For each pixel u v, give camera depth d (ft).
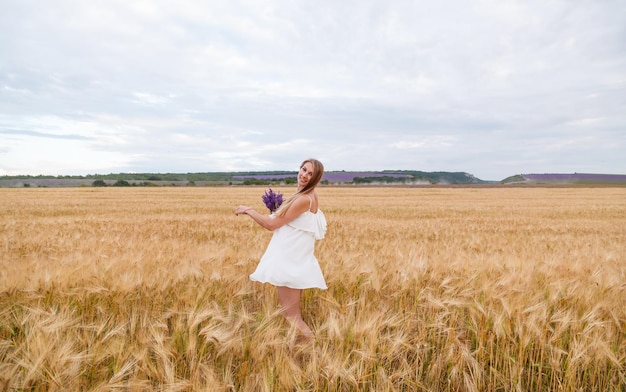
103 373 7.86
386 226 41.29
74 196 101.91
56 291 11.18
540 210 70.44
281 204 11.72
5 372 6.89
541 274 15.03
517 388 8.44
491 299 11.48
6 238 26.84
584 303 11.52
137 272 12.57
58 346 7.79
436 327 10.24
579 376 8.73
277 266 11.07
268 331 8.96
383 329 10.26
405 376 8.43
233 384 8.03
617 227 45.55
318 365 8.02
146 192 129.18
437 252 21.79
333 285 13.42
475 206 78.69
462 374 8.80
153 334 8.45
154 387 7.64
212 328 8.77
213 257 16.44
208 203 77.82
